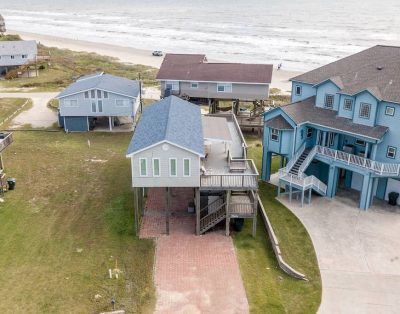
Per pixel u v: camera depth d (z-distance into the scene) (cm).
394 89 3528
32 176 4166
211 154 3634
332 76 4028
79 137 5309
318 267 2939
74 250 3028
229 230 3297
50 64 9906
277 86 8656
